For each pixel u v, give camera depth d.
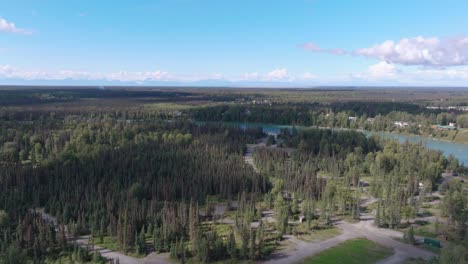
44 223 140.88
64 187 180.62
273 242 144.38
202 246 129.25
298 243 144.25
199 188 187.12
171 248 131.62
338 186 197.50
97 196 170.12
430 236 151.12
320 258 132.50
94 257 127.25
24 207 161.12
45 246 132.88
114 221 146.00
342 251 137.62
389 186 192.38
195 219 151.25
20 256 117.75
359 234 153.12
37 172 196.00
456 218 155.75
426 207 185.62
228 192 187.12
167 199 179.62
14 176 192.38
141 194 178.88
